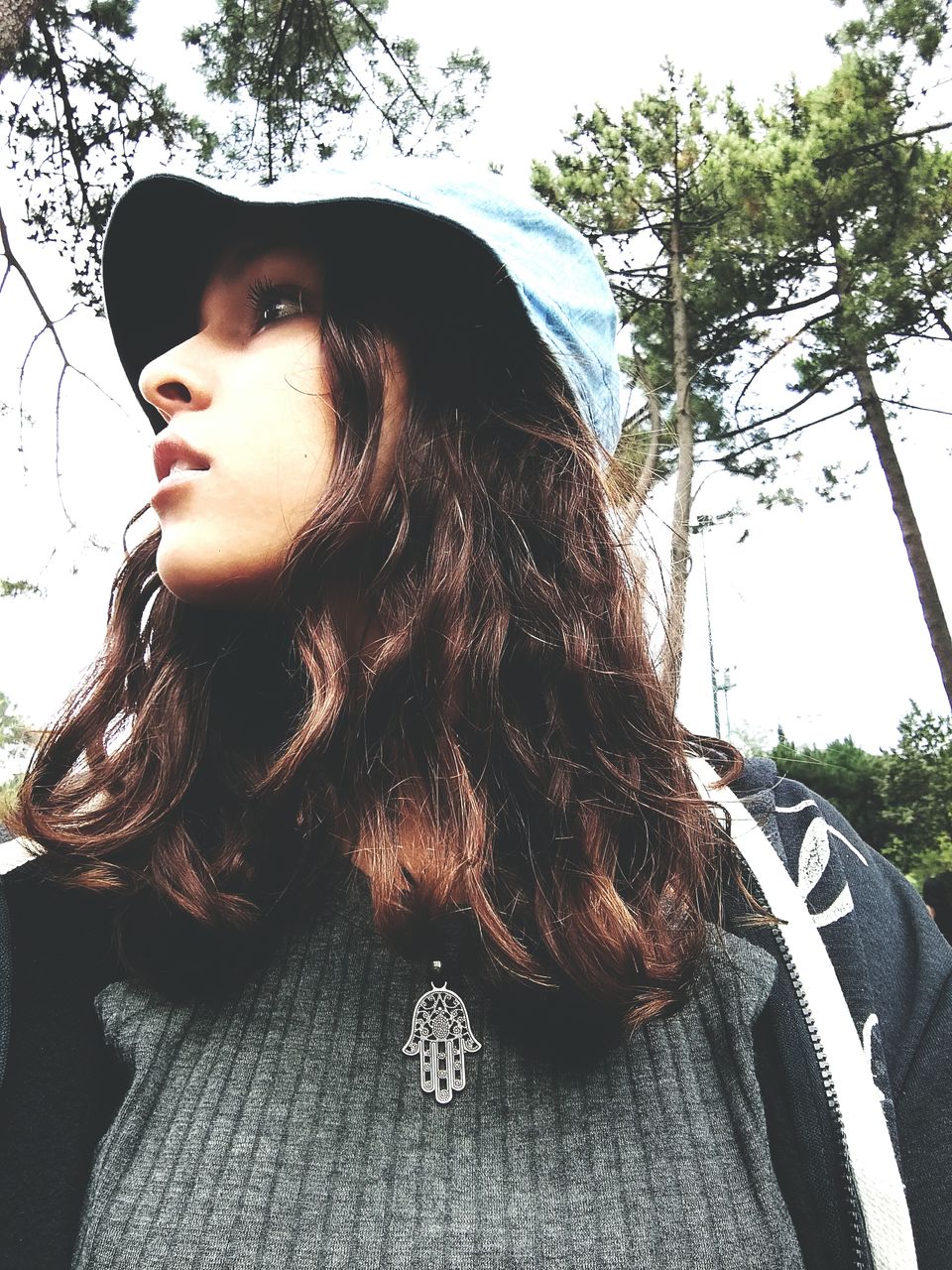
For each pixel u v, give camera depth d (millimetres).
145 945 467
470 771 517
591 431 643
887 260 6652
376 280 550
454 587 530
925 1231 479
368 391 522
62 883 491
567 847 503
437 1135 430
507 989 462
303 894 490
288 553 491
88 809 551
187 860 492
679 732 601
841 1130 457
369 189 550
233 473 487
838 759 11148
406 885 472
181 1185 400
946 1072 529
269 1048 447
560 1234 404
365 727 511
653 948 484
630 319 7375
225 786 539
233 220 561
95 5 4004
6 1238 392
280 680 588
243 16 4371
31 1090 432
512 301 596
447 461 554
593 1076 452
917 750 11008
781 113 7270
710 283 7148
